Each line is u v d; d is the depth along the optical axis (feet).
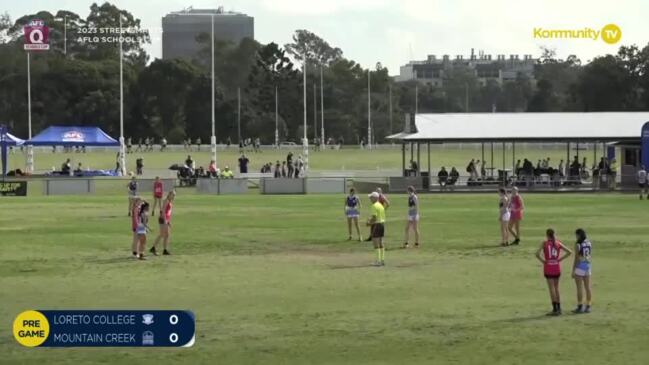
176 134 589.32
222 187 265.95
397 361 67.67
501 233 142.00
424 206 211.41
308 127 624.59
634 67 559.38
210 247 133.49
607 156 297.53
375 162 426.10
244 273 108.58
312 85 645.51
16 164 403.54
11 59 584.81
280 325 79.20
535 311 84.53
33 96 574.97
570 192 260.42
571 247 129.59
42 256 123.44
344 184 267.18
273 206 213.05
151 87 588.50
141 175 320.91
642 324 78.64
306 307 87.15
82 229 158.10
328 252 127.85
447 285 99.40
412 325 78.89
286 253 126.93
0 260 119.55
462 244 135.95
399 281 102.32
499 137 276.21
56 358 69.31
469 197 242.37
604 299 90.38
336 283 101.14
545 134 277.44
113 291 96.17
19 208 206.49
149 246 134.51
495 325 78.64
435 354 69.36
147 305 88.12
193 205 216.33
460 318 81.66
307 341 73.51
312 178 266.36
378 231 115.34
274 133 599.98
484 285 99.25
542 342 72.69
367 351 70.38
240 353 70.03
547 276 82.79
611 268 111.24
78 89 580.71
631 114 295.28
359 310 85.61
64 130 322.34
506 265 114.21
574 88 574.56
